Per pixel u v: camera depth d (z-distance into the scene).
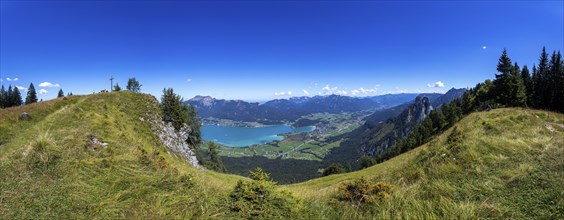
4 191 8.52
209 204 8.16
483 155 10.91
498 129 20.66
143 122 41.31
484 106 68.25
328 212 7.89
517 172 8.24
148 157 13.16
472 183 8.24
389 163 41.53
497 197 7.07
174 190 9.27
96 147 14.57
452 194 7.72
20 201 8.02
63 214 7.42
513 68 65.06
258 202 8.13
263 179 9.58
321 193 11.11
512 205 6.52
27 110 26.28
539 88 74.19
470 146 12.39
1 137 17.33
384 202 7.97
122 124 32.25
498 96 67.38
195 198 8.59
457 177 9.23
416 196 8.09
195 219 7.29
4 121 21.27
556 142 10.98
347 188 9.30
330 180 41.47
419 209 6.90
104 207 7.82
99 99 39.84
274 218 7.46
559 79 65.69
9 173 9.91
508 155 10.55
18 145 13.79
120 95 45.34
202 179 11.38
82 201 8.13
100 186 9.28
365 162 108.62
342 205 8.41
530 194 6.86
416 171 11.50
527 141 12.07
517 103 63.06
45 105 29.92
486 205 6.49
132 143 19.89
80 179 9.67
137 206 7.97
